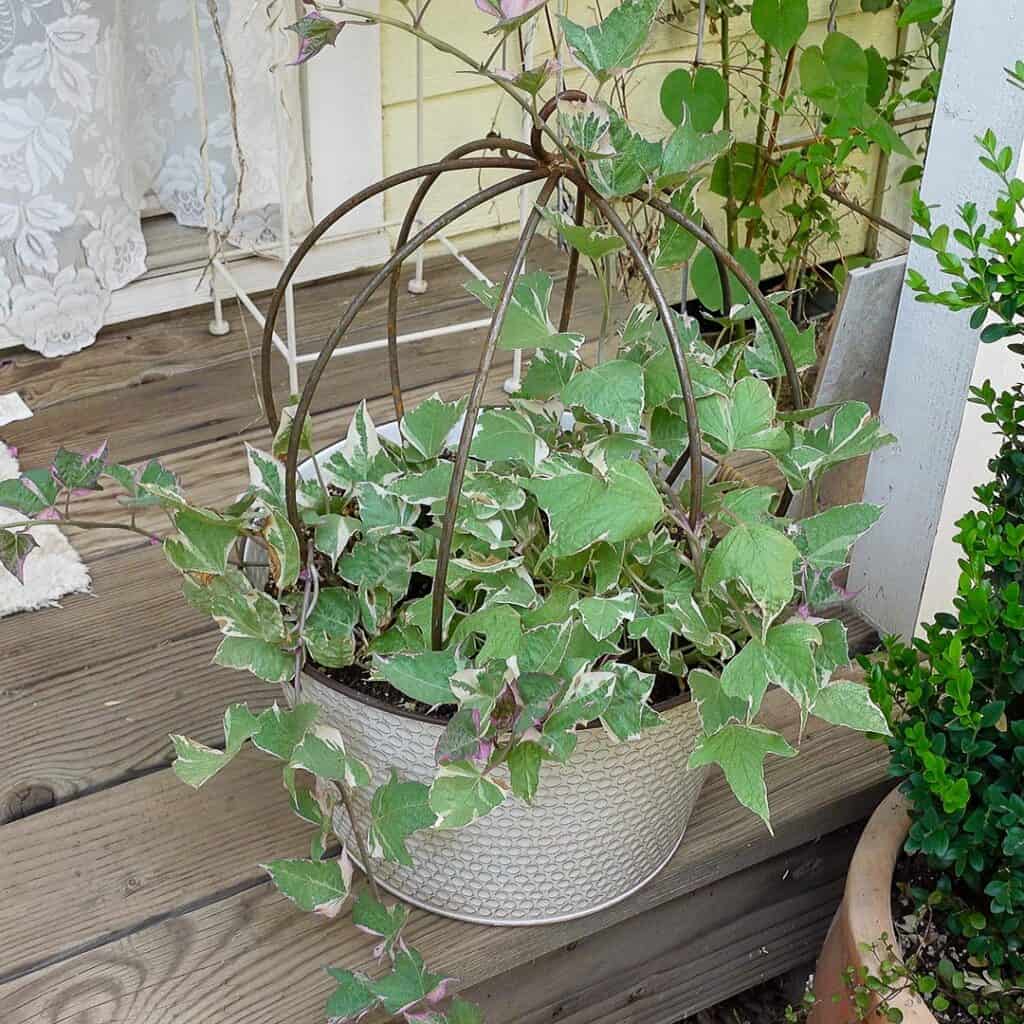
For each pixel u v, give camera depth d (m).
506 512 1.04
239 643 0.97
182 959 1.13
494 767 0.94
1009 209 1.04
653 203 0.93
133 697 1.38
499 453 0.95
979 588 1.04
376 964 1.13
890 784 1.34
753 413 0.97
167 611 1.48
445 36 1.99
